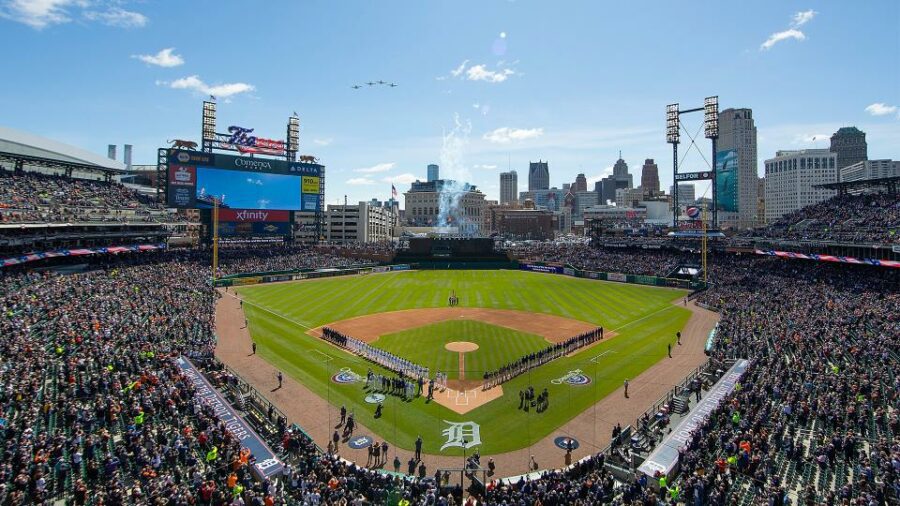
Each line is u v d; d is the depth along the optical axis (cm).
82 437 2912
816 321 5616
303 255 12950
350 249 14275
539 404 3950
